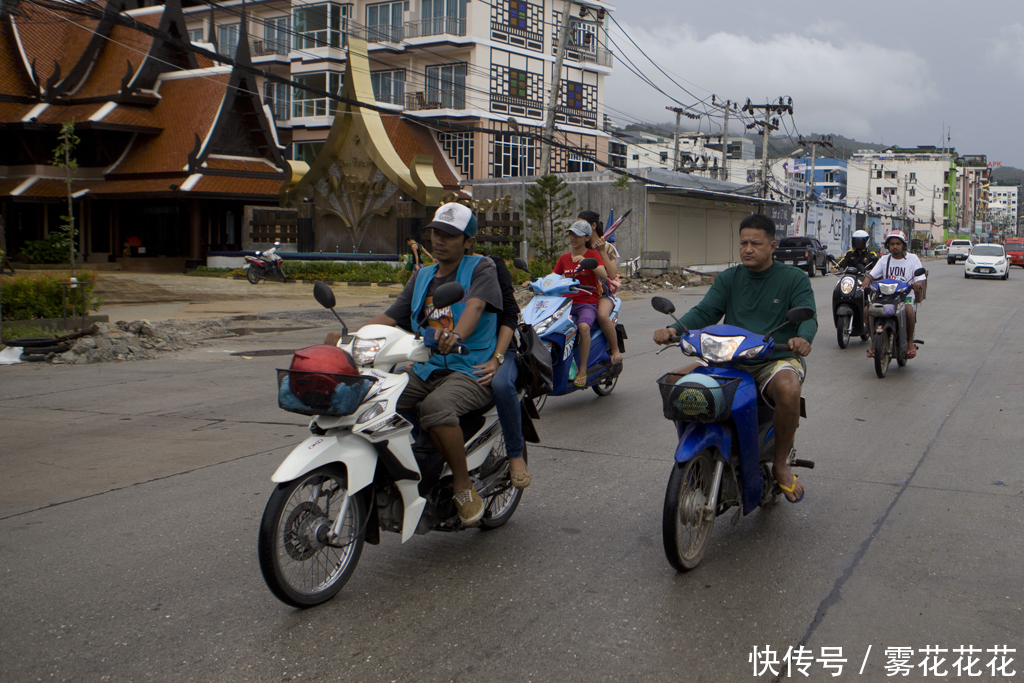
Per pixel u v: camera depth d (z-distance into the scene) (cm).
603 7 5169
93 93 3300
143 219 3341
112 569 437
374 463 390
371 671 330
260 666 335
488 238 2848
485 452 459
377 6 4753
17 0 1730
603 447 683
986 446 679
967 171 14662
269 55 4847
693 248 3684
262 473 614
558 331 772
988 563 436
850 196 12119
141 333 1313
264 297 2184
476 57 4509
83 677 328
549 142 2595
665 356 1184
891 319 995
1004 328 1515
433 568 436
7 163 3259
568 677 324
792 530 487
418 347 411
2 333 1284
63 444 705
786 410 448
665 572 427
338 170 3069
